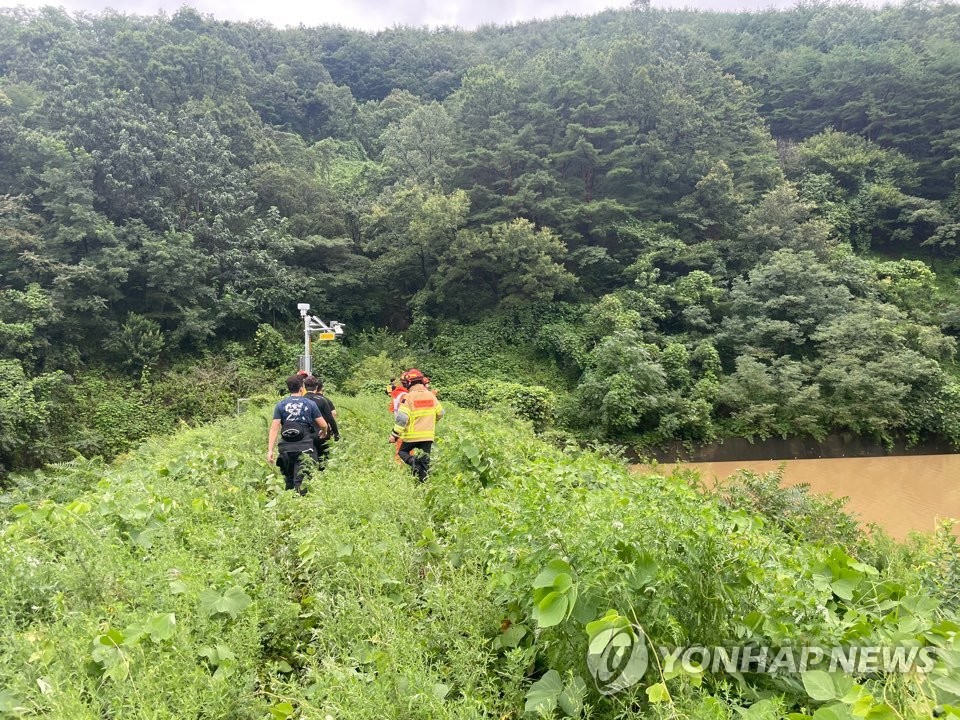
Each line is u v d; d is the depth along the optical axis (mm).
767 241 25516
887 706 1453
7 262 19719
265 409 11773
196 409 19391
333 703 1753
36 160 21953
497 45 64938
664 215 28141
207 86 31422
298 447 5359
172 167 23453
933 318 23078
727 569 2006
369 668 1983
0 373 16078
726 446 18234
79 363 19656
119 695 1722
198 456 5371
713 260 25438
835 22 55688
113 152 22281
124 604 2295
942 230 29406
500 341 24938
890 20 53469
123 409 18562
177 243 22078
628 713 1732
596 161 27438
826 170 33312
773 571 2416
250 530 3467
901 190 32438
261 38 54125
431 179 30938
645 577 1899
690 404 18375
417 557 3074
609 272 26906
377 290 28422
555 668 1985
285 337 24688
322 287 26750
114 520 3451
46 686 1755
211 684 1808
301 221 27266
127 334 20609
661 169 28016
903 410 18156
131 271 21703
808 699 1877
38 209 21906
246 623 2270
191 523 3568
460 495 3904
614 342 19422
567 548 2133
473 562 2662
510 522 2666
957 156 31953
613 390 18219
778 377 19234
